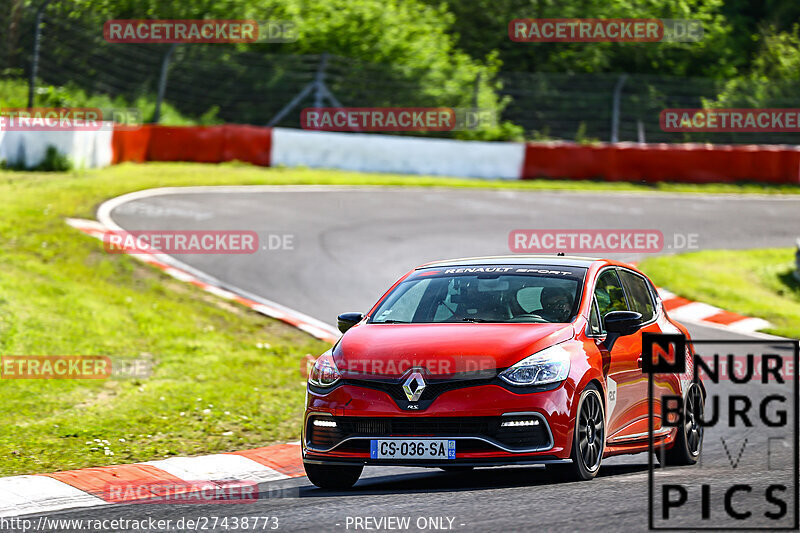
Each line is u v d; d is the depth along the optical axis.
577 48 156.12
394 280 62.59
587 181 113.69
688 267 72.38
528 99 141.12
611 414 26.02
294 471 30.08
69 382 40.50
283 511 22.33
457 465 23.34
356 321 28.11
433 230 77.75
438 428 23.52
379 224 79.06
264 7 126.25
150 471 29.05
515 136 132.38
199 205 80.56
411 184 101.25
